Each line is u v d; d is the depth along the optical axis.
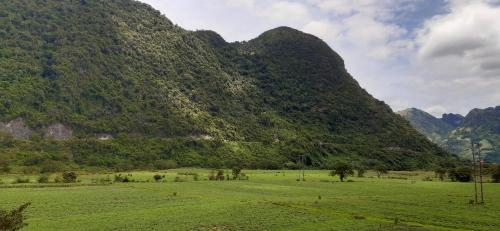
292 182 126.00
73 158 176.00
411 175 183.38
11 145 171.62
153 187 102.31
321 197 84.88
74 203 70.50
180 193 89.38
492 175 147.62
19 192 85.81
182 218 56.94
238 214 60.72
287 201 76.56
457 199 84.12
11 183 106.06
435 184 125.31
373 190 102.56
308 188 105.88
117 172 156.38
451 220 57.97
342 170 139.38
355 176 165.12
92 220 54.25
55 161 164.62
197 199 78.81
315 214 61.38
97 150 188.12
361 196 87.81
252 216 59.06
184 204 71.50
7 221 31.45
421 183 129.25
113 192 89.19
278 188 105.00
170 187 103.12
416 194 93.94
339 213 62.84
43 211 61.22
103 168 169.12
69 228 48.94
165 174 146.38
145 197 81.00
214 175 142.25
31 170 145.75
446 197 87.62
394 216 60.81
